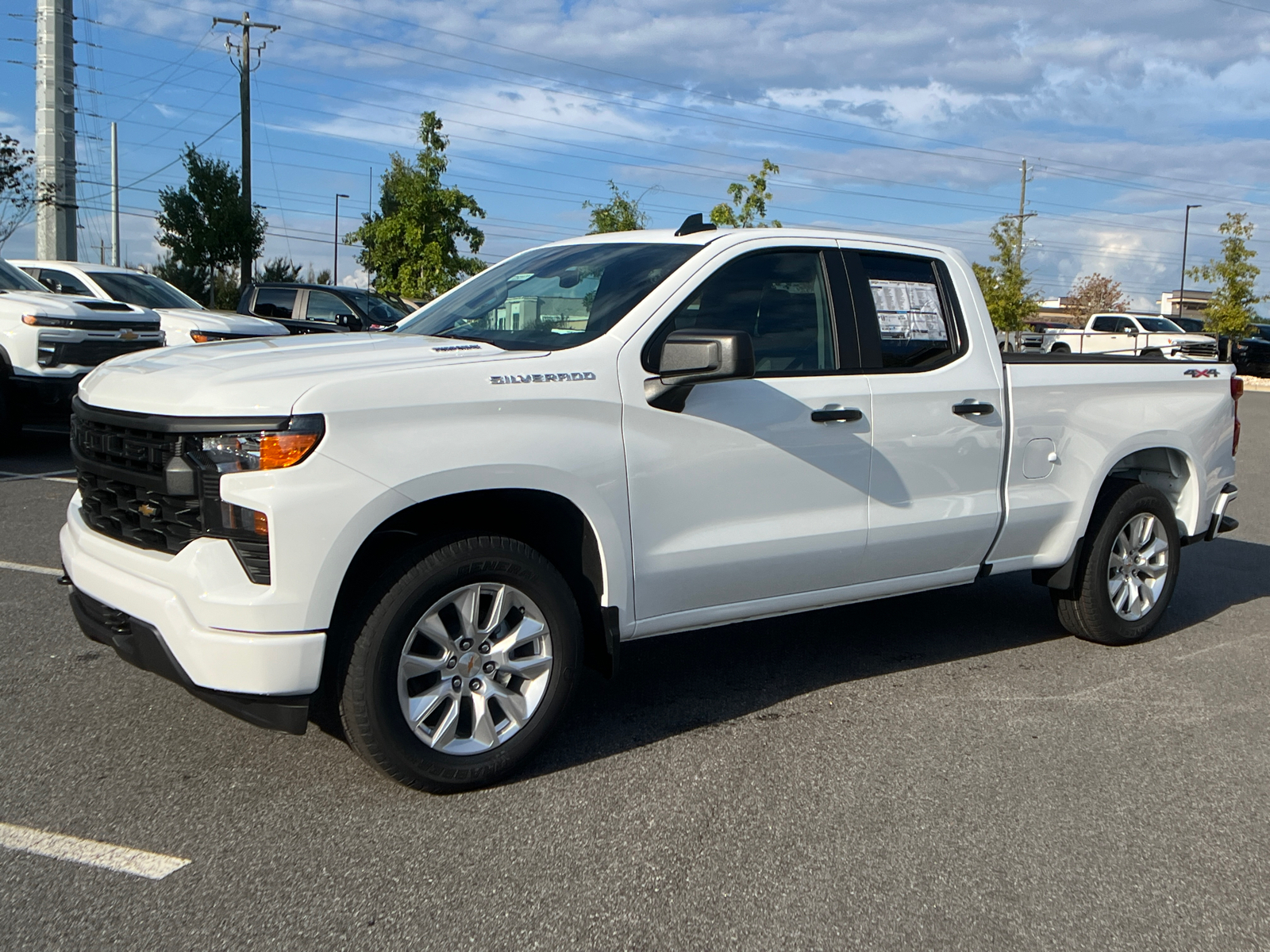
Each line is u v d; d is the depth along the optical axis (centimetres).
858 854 327
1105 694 481
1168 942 286
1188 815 361
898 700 466
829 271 452
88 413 369
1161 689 490
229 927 278
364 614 338
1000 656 535
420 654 362
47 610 544
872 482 449
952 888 309
